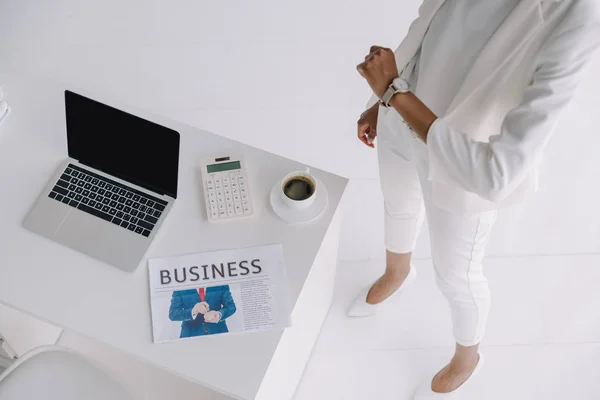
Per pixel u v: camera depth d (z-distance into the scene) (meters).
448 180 1.37
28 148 1.72
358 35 2.87
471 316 1.79
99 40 2.85
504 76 1.25
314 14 2.92
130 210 1.62
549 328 2.25
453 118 1.36
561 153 2.58
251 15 2.92
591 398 2.13
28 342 2.06
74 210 1.62
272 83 2.75
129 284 1.54
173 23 2.89
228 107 2.69
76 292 1.53
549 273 2.35
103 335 1.48
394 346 2.21
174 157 1.53
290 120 2.66
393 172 1.75
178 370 1.44
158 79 2.76
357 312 2.25
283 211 1.61
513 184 1.23
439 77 1.40
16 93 1.81
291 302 1.51
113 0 2.95
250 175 1.68
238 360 1.44
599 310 2.28
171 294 1.52
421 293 2.31
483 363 2.16
